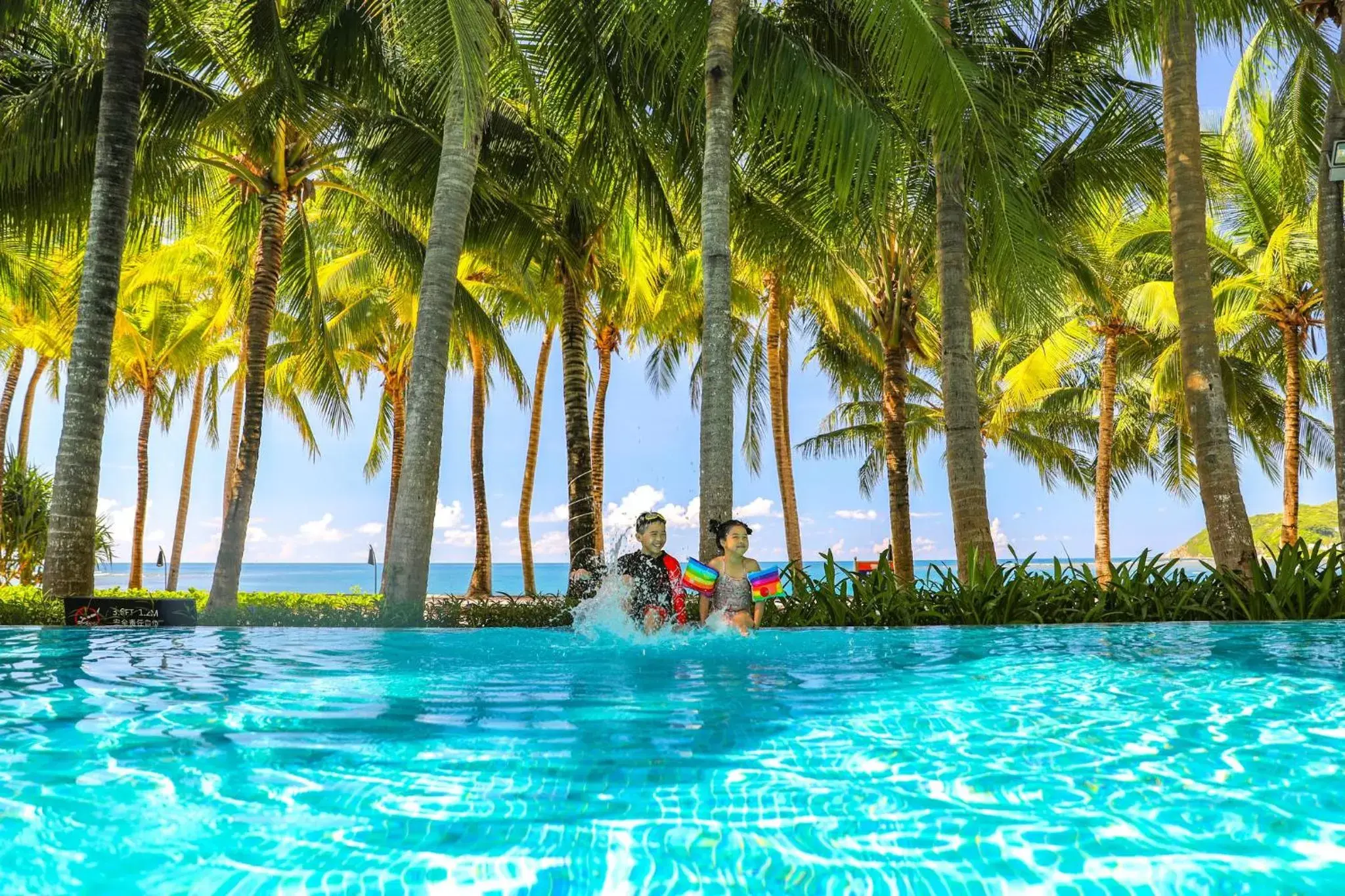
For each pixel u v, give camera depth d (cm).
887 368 1700
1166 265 2159
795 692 423
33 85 1168
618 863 198
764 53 1020
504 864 198
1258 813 230
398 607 825
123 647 614
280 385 2472
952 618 813
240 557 1138
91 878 190
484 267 1992
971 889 183
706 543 860
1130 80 1244
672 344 2541
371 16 1063
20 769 275
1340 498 1010
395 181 1301
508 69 1132
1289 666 493
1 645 627
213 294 2273
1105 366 2389
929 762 286
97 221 947
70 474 909
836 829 221
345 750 302
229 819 228
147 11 1006
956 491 1030
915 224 1412
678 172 1220
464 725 345
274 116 1145
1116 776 267
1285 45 1212
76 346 930
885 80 1105
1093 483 3278
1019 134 1147
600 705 387
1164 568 879
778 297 1956
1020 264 979
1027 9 1155
